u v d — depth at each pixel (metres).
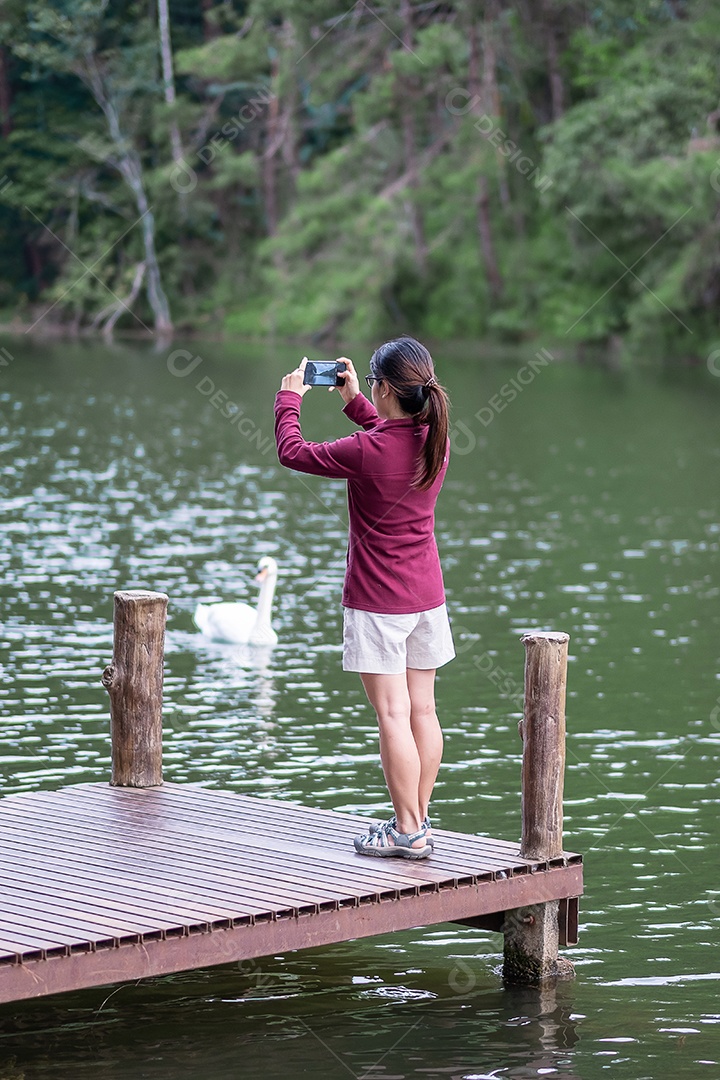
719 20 52.50
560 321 54.66
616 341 54.47
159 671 8.76
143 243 67.12
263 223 66.62
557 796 7.39
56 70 64.88
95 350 56.84
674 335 51.97
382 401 7.06
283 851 7.49
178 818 8.07
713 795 10.41
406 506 7.02
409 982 7.46
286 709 12.36
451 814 9.84
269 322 61.38
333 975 7.55
